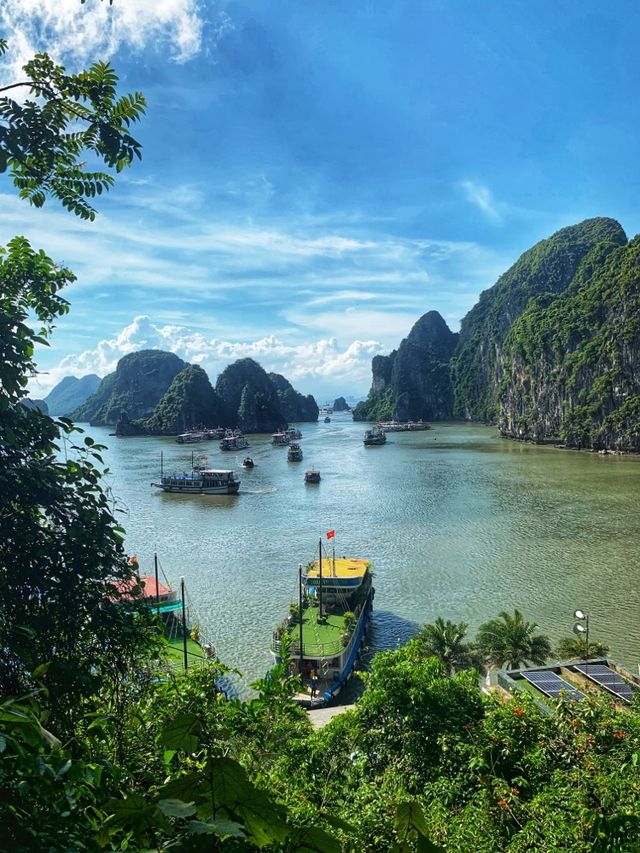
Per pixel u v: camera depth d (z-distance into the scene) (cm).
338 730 1681
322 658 3572
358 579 4481
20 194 632
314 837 283
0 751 279
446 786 1281
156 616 725
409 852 319
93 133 604
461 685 1792
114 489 10781
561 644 3241
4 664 525
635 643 3859
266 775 834
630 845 702
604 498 8438
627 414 15425
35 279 680
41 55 573
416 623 4425
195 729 371
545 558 5700
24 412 624
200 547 6656
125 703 704
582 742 1223
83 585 613
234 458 15912
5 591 578
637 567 5319
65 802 326
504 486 9806
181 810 249
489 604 4659
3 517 589
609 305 18400
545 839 888
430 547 6266
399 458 14888
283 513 8381
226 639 4141
